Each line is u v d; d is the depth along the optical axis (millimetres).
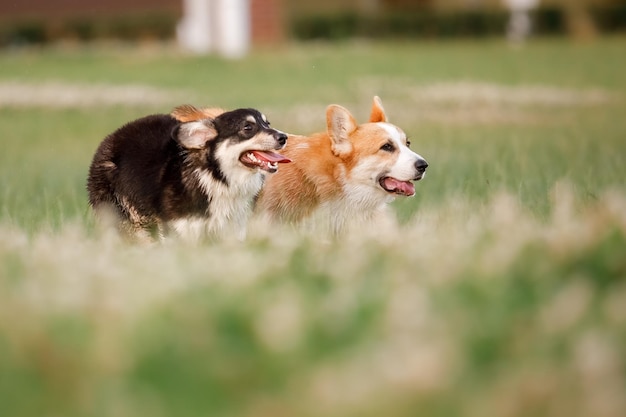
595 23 71000
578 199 13039
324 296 7477
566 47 60438
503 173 16562
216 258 9258
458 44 63906
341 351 6156
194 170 12484
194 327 6520
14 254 9789
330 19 68812
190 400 5617
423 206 14320
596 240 8531
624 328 6371
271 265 8727
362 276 8125
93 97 37062
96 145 26344
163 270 8539
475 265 8070
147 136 13133
